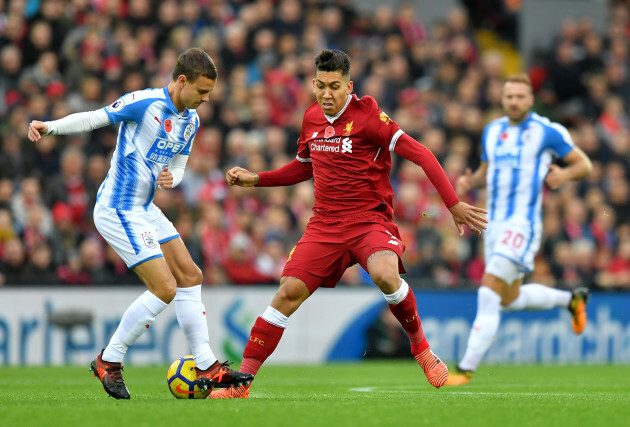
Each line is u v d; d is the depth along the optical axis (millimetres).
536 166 28109
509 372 35438
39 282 38688
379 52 56719
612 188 54531
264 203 46688
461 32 60781
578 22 65250
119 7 52250
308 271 20281
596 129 58750
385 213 20781
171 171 20188
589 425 14930
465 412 16312
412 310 20500
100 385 26375
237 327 40250
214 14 54312
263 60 53625
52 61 49062
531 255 28141
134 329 19000
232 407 16641
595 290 44594
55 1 50656
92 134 46344
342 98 20062
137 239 19125
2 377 30672
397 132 20109
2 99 48625
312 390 24484
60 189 43219
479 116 55344
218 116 49938
